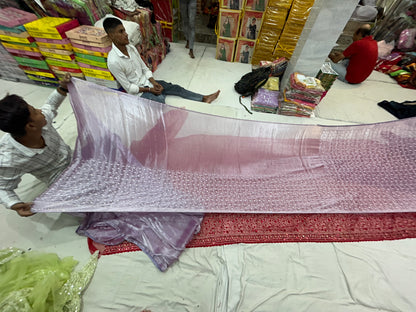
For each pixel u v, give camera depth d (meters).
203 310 1.06
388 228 1.35
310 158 1.56
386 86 2.94
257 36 2.86
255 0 2.51
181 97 2.37
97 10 2.09
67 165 1.32
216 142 1.49
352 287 1.15
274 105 2.26
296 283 1.16
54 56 2.05
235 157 1.50
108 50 1.90
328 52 1.96
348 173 1.49
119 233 1.24
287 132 1.56
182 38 3.69
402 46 3.25
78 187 1.17
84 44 1.87
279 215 1.38
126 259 1.19
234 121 1.47
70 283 1.06
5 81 2.44
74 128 1.93
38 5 1.96
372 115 2.44
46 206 1.07
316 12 1.76
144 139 1.39
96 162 1.29
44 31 1.82
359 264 1.24
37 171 1.19
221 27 2.83
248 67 3.09
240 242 1.29
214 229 1.32
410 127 1.56
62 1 1.83
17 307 0.88
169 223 1.28
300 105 2.17
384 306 1.10
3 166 0.97
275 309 1.08
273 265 1.21
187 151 1.45
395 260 1.25
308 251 1.27
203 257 1.22
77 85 1.16
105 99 1.24
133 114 1.33
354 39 2.67
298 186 1.41
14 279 1.01
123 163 1.33
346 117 2.39
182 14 2.89
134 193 1.22
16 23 1.85
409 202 1.37
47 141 1.12
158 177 1.33
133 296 1.08
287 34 2.67
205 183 1.35
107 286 1.11
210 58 3.23
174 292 1.11
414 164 1.52
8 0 2.12
